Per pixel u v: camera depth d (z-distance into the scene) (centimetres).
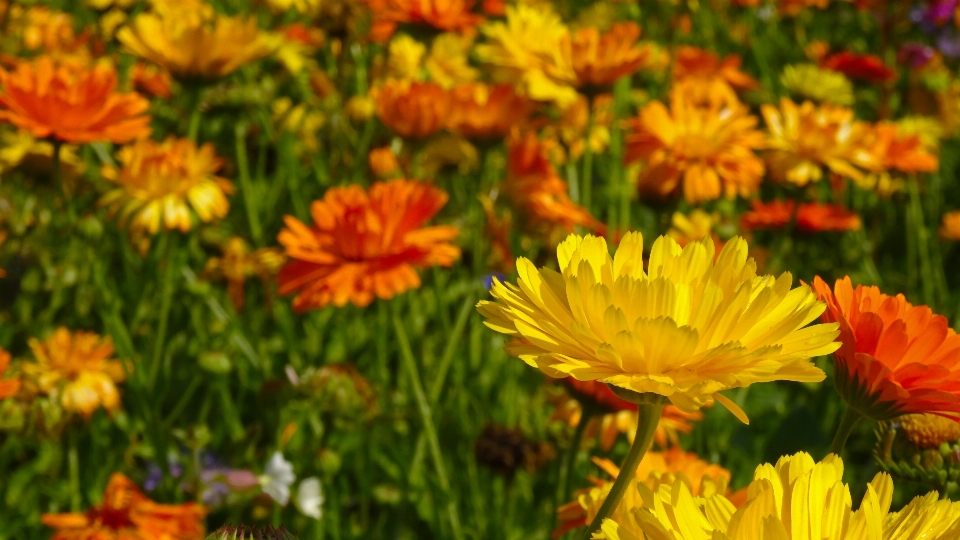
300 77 116
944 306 112
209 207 99
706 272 58
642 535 48
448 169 106
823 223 107
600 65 100
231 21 99
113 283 97
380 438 95
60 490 91
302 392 90
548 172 102
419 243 91
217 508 89
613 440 90
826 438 94
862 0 131
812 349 52
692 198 101
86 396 91
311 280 91
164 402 97
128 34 98
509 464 91
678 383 52
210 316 101
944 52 131
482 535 91
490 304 55
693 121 103
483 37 127
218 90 103
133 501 85
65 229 98
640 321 51
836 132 103
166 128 111
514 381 99
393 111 99
